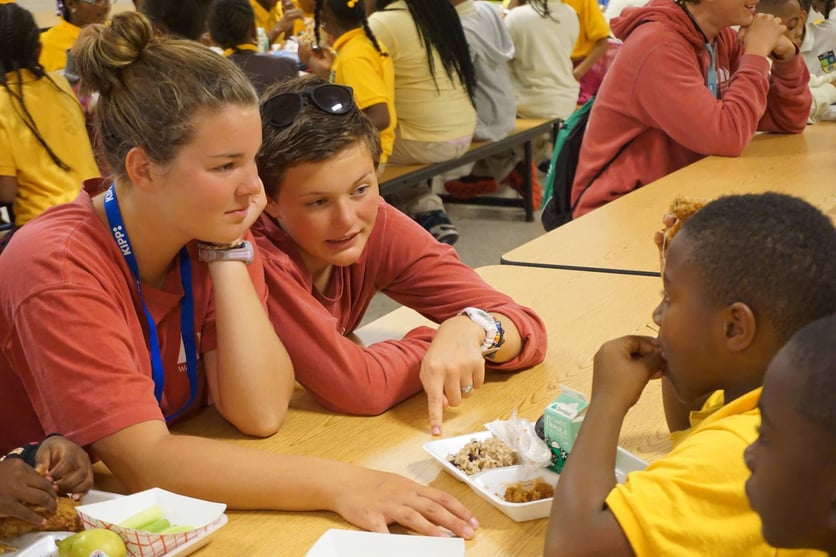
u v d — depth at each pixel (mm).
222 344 1379
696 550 868
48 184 3152
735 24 2799
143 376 1259
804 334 778
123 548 1056
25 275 1236
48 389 1221
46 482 1129
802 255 929
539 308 1810
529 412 1433
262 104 1445
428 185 4680
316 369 1436
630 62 2836
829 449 741
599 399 1077
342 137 1413
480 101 4555
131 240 1300
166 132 1183
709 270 960
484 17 4496
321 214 1446
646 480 916
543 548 1071
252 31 3908
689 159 2930
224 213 1236
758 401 855
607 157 2943
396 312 1881
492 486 1215
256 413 1378
